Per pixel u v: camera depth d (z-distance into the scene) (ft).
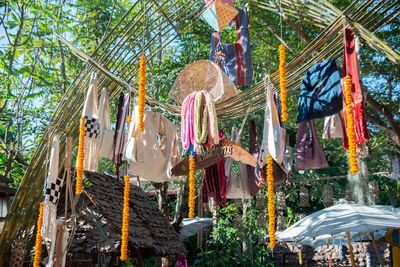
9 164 30.81
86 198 25.29
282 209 37.29
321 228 25.03
